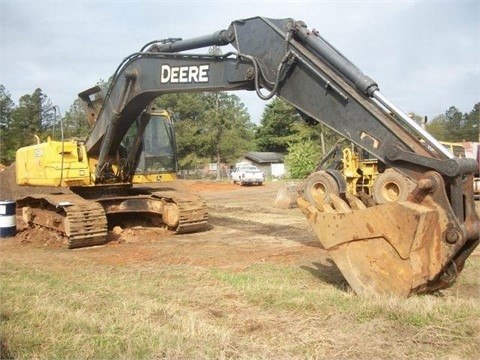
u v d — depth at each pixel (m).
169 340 4.79
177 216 12.48
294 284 7.23
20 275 7.94
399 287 5.88
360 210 6.21
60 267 8.79
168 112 13.59
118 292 6.73
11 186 15.04
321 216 6.57
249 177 39.47
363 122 6.82
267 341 4.90
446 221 5.79
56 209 11.53
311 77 7.42
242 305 6.13
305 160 44.78
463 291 6.80
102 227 11.05
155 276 7.86
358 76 6.80
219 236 12.51
